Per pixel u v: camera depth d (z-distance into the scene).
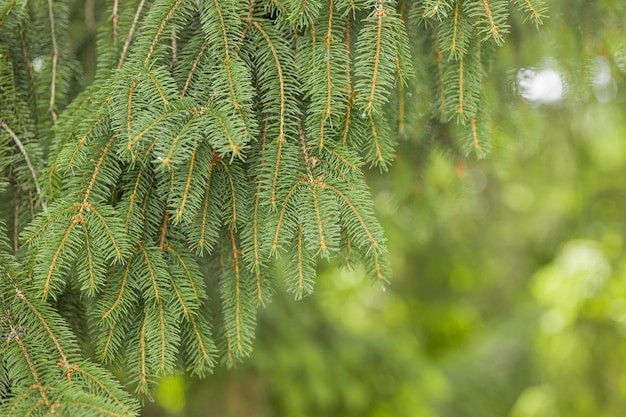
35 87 1.08
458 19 1.01
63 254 0.97
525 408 1.95
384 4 0.99
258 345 1.62
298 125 1.01
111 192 1.01
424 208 1.28
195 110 0.97
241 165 1.02
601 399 1.86
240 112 0.97
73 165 0.98
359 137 1.02
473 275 2.86
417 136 1.17
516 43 1.18
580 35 1.17
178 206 0.97
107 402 0.95
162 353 1.00
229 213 1.01
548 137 1.91
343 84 0.99
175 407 1.67
